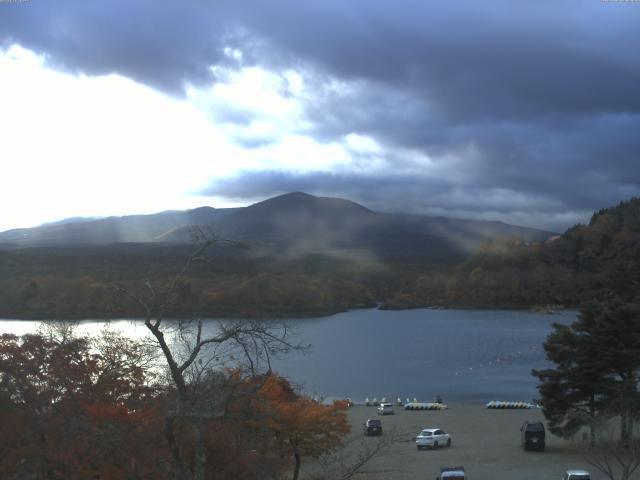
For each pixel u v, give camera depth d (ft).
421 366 409.49
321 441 98.07
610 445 136.05
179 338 72.69
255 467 79.20
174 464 58.59
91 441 63.36
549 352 166.50
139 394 84.43
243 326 60.95
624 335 160.76
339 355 465.47
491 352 466.29
